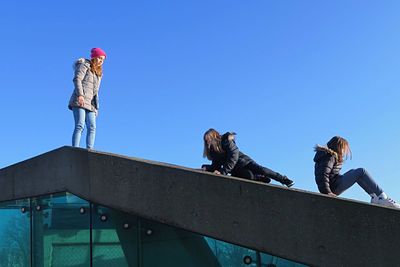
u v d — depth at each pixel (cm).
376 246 516
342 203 536
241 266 595
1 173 825
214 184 606
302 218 554
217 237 597
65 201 737
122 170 674
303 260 548
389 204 651
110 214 694
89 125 829
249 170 730
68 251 724
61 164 741
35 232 768
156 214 640
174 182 633
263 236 572
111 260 686
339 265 530
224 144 710
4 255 798
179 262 636
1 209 820
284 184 741
